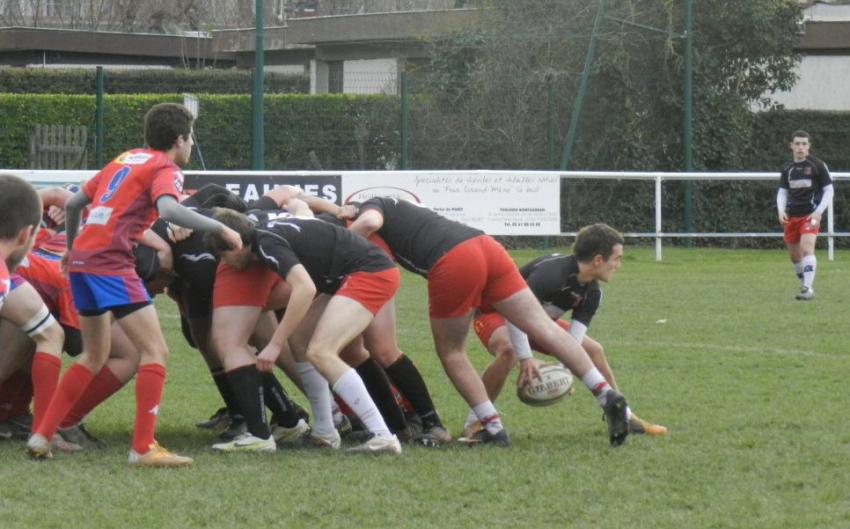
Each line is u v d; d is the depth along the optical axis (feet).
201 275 46.73
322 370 43.73
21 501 36.78
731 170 159.84
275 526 34.32
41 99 151.84
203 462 42.57
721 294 99.76
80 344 48.34
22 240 40.42
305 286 42.11
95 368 42.57
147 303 41.83
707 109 158.20
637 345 72.33
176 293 50.21
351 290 43.98
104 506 36.22
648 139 155.33
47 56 209.15
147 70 191.01
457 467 41.81
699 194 155.02
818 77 196.44
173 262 47.03
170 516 35.22
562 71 151.33
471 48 153.38
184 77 186.50
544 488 38.81
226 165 146.61
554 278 48.06
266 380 46.19
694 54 157.48
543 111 148.97
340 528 34.17
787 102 197.47
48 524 34.32
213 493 37.83
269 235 42.98
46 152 140.26
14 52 207.92
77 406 44.78
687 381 60.08
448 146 147.84
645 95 155.02
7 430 47.44
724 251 146.00
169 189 40.52
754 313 87.61
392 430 47.96
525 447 45.52
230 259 43.11
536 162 148.97
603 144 153.38
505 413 52.95
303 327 46.16
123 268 41.27
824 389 57.62
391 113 146.92
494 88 149.48
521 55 151.43
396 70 203.72
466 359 46.68
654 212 153.89
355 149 146.72
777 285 106.93
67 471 40.73
